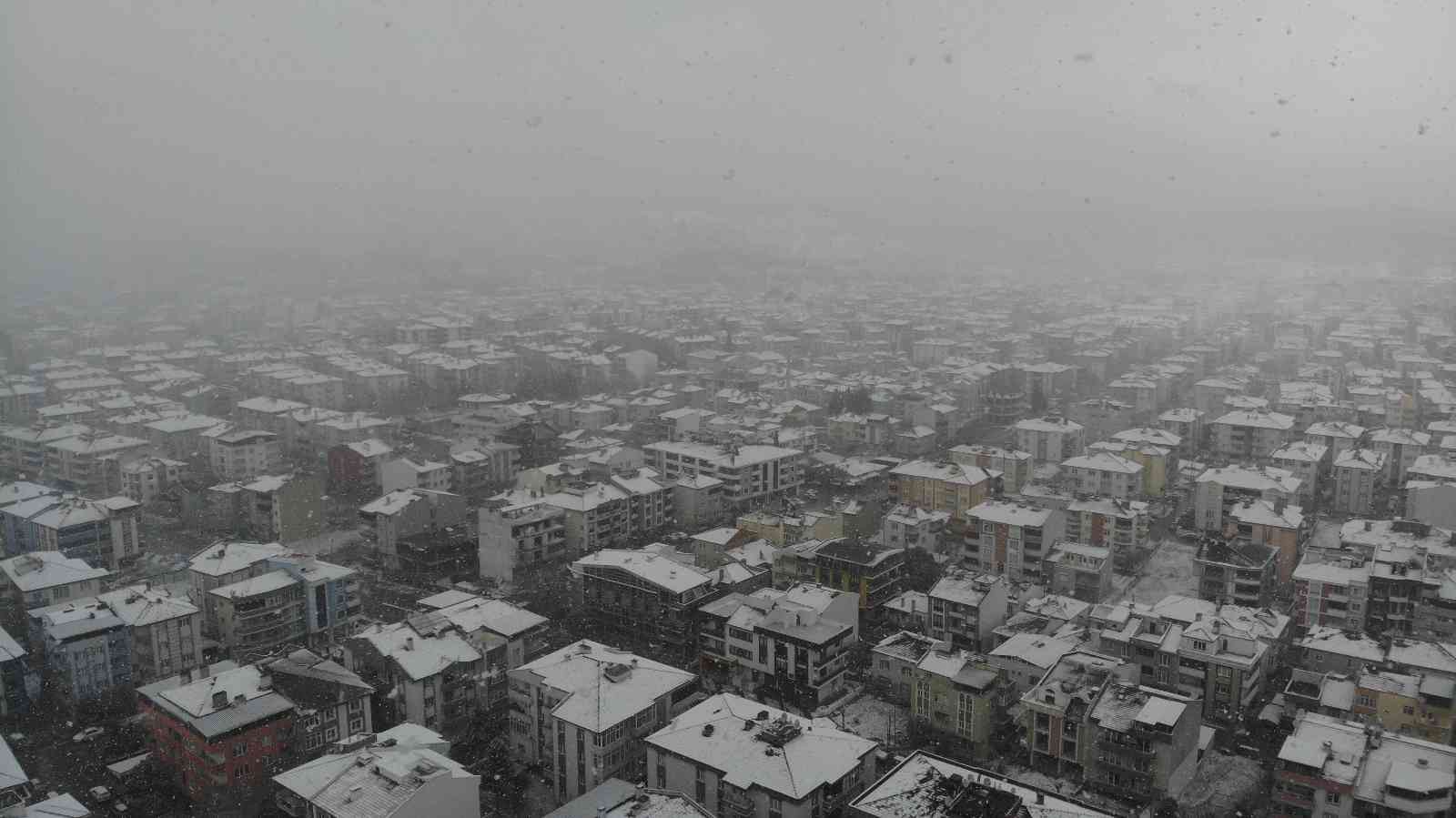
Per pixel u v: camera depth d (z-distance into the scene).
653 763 133.62
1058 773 145.62
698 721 136.38
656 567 189.75
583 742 138.00
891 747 153.38
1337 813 125.94
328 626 189.88
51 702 167.25
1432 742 142.00
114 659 166.50
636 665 152.12
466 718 157.12
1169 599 178.12
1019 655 159.75
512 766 149.50
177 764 140.00
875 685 171.12
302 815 123.19
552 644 186.62
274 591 182.12
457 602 184.88
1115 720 138.12
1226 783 143.38
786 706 166.75
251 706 138.88
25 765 147.62
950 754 152.25
